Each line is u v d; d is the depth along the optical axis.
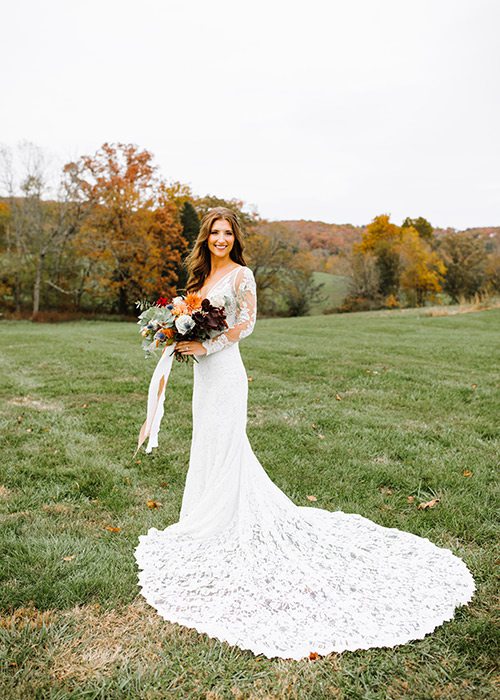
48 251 37.72
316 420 7.27
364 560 3.61
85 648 2.85
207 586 3.31
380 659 2.78
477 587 3.46
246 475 3.68
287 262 48.84
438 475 5.34
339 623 3.02
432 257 55.31
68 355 12.90
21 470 5.48
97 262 39.28
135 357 12.52
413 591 3.34
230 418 3.65
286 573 3.37
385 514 4.54
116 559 3.73
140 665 2.71
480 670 2.73
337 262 55.91
